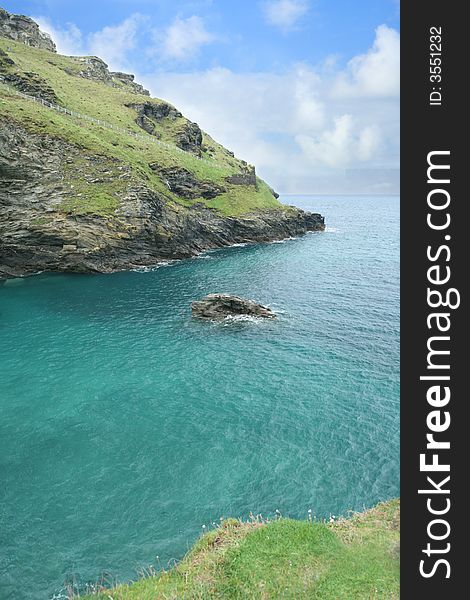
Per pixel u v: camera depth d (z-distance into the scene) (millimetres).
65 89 161375
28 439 32469
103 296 73000
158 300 70875
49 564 21594
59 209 92938
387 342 52156
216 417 35625
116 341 52719
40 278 85625
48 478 28125
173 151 156500
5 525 24094
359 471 28844
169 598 15000
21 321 59781
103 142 115750
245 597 14430
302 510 25391
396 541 17453
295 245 131250
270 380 42312
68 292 75375
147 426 34312
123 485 27484
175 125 185000
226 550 17234
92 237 92062
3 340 52656
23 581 20641
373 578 14859
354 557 16250
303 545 16812
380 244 134000
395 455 30531
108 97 180125
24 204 90812
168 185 127750
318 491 26969
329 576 15070
